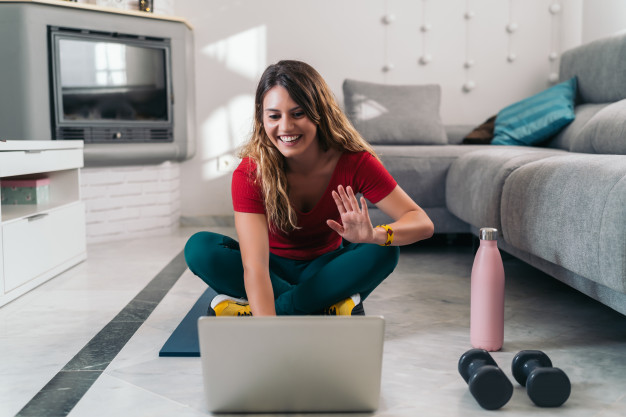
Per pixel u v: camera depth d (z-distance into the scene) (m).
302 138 1.35
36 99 3.12
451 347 1.58
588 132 2.39
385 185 1.52
